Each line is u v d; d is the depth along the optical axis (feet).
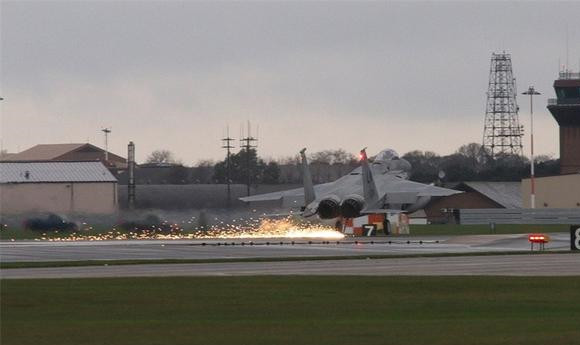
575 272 446.60
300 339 257.55
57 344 251.19
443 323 287.07
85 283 396.16
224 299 347.15
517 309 323.16
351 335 263.08
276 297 352.08
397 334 264.31
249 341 254.88
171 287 382.22
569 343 248.11
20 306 329.52
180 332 270.67
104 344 251.39
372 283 395.55
